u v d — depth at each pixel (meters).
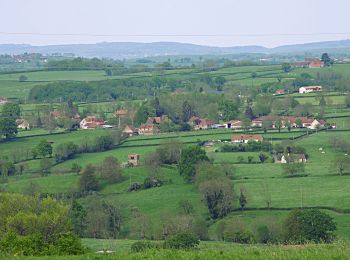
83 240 162.62
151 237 175.12
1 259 83.50
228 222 174.38
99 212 186.25
